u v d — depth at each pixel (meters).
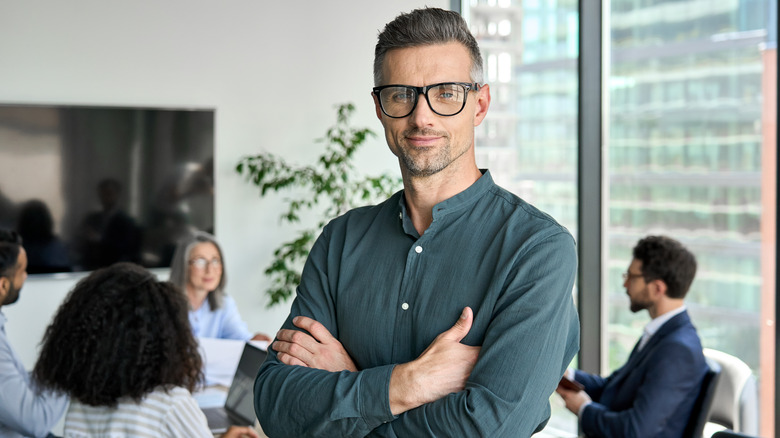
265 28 5.03
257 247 5.10
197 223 4.92
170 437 1.82
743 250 3.54
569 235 1.33
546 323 1.26
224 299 3.87
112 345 1.76
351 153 4.96
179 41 4.81
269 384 1.42
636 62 4.02
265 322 5.15
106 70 4.64
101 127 4.64
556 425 4.58
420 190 1.38
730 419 3.00
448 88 1.33
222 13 4.91
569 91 4.34
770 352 3.45
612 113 4.18
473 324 1.32
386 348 1.39
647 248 3.02
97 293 1.79
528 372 1.25
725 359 3.10
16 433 2.50
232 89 4.96
